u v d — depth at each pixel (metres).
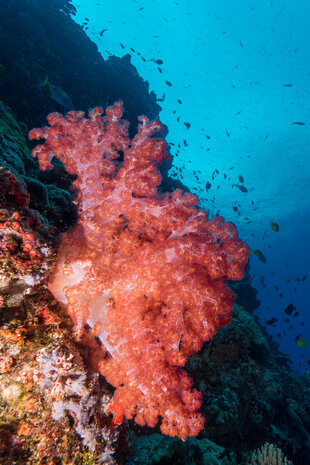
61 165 5.75
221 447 5.07
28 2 12.76
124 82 16.20
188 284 2.13
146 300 2.33
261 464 5.18
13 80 10.52
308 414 11.19
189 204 2.51
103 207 2.38
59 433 1.99
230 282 16.27
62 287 2.35
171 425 2.06
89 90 14.27
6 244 2.17
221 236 2.32
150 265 2.22
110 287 2.27
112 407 2.29
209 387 5.97
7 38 11.11
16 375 1.96
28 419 1.90
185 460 4.03
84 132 2.47
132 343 2.17
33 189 3.44
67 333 2.30
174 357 2.05
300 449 8.60
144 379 2.07
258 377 6.97
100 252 2.37
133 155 2.34
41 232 2.49
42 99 11.02
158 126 2.41
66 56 13.60
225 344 6.82
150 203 2.43
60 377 2.07
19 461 1.76
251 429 6.57
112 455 2.35
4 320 2.07
